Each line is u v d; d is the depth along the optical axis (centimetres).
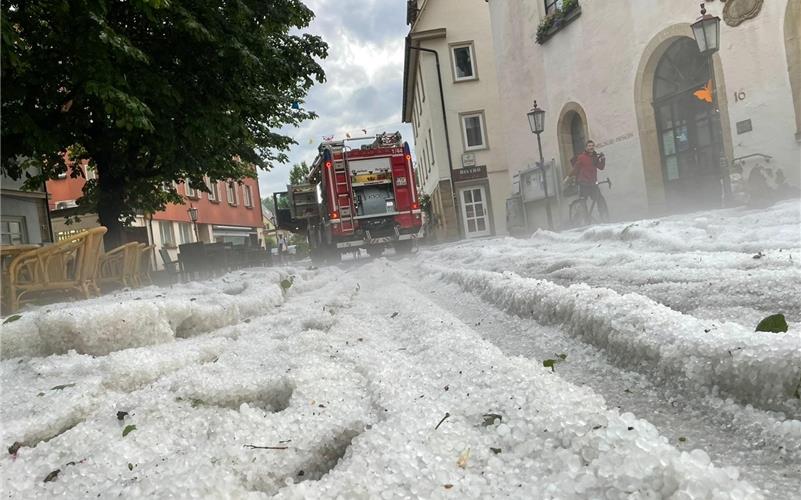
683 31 1071
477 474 105
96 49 791
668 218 796
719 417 139
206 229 3759
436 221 2762
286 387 175
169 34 992
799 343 135
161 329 282
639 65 1193
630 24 1205
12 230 1416
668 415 147
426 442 117
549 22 1466
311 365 192
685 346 159
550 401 124
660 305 198
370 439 119
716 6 996
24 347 277
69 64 851
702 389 150
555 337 231
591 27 1328
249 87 1170
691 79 1088
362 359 196
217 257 1689
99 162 1184
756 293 238
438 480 101
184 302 317
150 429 149
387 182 1573
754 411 134
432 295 427
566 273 387
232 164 1388
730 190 930
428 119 2597
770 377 133
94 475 126
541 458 107
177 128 1055
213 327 329
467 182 2472
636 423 108
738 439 127
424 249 1614
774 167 928
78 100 935
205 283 690
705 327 166
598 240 653
